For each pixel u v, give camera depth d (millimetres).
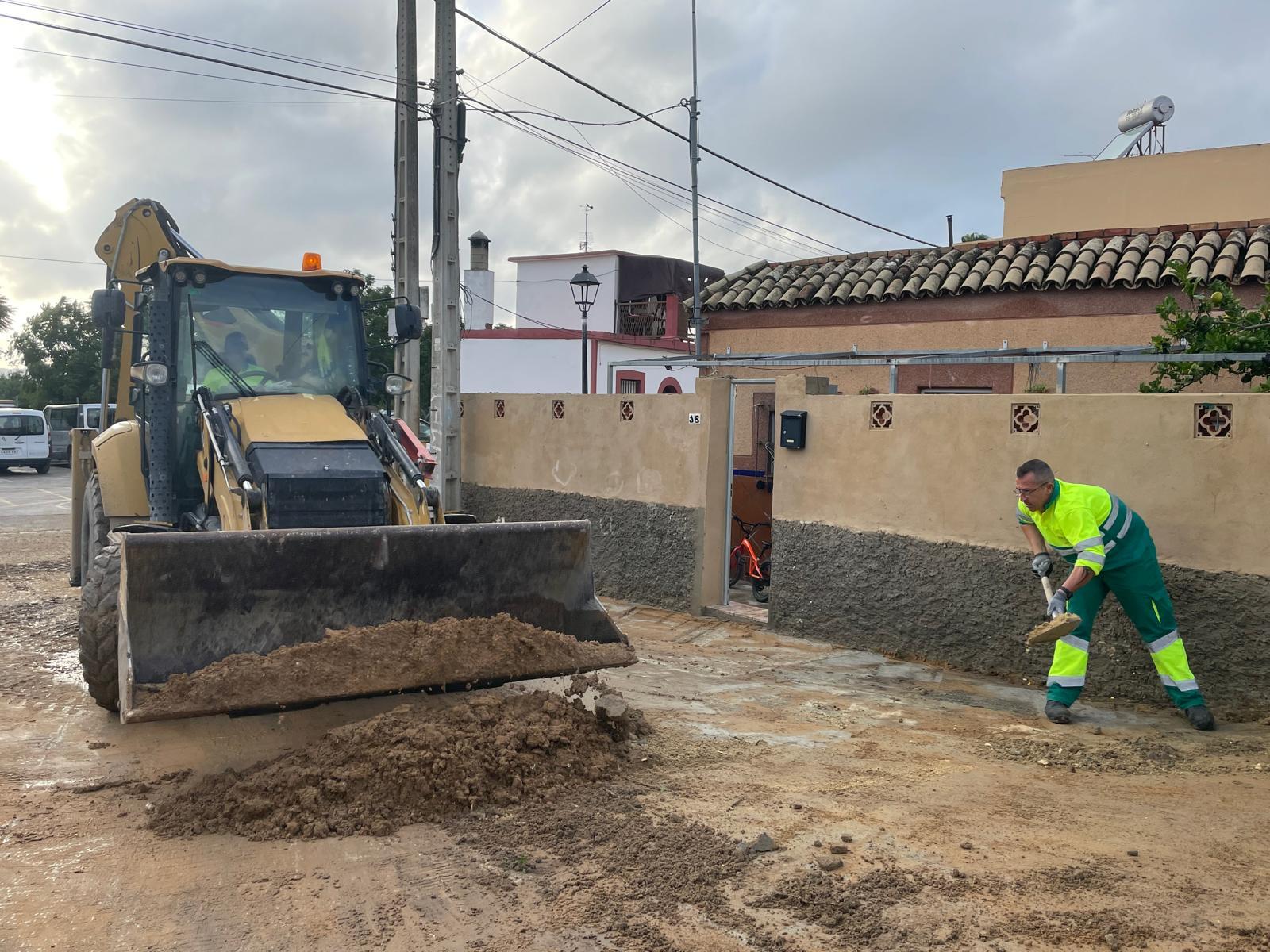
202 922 3783
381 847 4453
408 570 5781
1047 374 11328
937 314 12266
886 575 8508
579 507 11367
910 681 7684
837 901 3861
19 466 31938
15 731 6094
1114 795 5059
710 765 5523
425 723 5250
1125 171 14594
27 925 3734
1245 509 6531
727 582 10367
